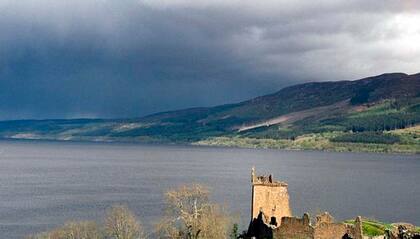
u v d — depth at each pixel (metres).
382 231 119.56
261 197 137.62
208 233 130.62
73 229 163.62
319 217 115.38
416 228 123.25
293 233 116.19
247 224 186.88
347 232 111.25
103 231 160.50
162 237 151.75
